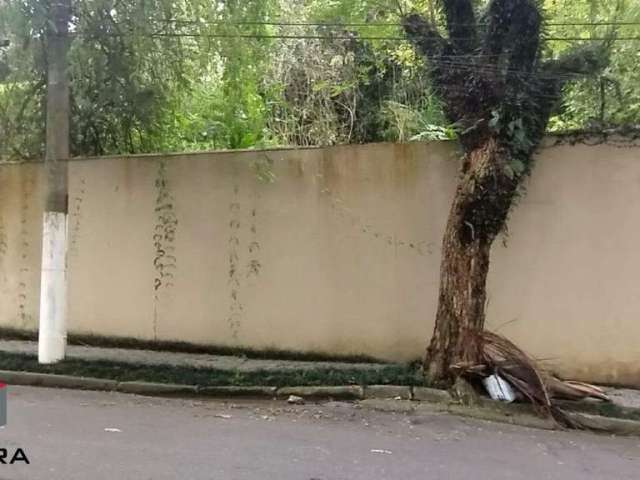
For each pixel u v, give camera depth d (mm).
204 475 5039
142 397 7941
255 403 7797
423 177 9297
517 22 7805
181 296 10109
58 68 8742
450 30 8188
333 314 9562
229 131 11648
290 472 5238
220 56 9625
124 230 10367
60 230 8797
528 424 7242
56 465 5090
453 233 8023
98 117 10695
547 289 8852
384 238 9414
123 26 9023
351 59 11953
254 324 9836
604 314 8695
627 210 8656
